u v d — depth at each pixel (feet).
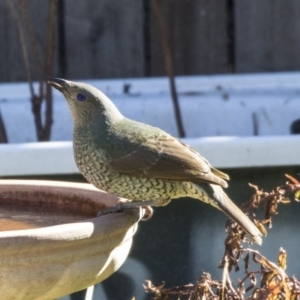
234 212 13.74
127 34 26.30
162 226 18.58
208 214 18.54
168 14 26.21
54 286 10.69
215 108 23.30
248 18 26.22
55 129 23.11
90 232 10.82
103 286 18.94
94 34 26.27
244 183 18.33
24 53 21.61
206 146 18.04
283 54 26.43
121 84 23.99
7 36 25.99
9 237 10.12
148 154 14.03
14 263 10.23
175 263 18.72
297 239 18.63
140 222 18.57
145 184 14.15
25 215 13.38
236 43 26.35
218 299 12.95
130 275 18.81
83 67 26.30
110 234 11.20
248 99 23.34
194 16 26.21
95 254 11.12
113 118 14.38
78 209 13.56
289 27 26.25
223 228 18.58
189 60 26.45
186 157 14.07
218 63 26.48
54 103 23.44
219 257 18.67
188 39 26.35
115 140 14.14
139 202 14.21
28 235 10.22
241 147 18.07
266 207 13.67
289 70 26.48
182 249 18.67
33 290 10.49
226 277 12.88
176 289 13.99
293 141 18.15
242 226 13.33
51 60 21.74
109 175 14.21
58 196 13.73
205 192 14.17
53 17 21.74
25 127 23.02
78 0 26.14
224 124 23.18
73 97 14.28
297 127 22.45
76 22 26.20
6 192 13.91
